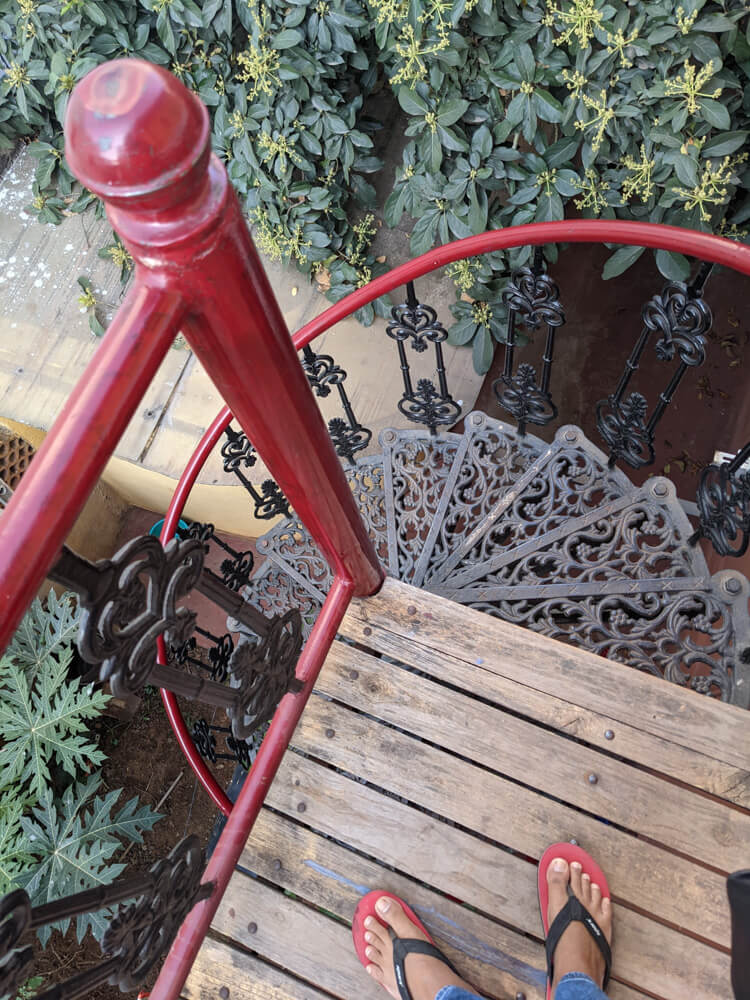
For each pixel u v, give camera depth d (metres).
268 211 3.41
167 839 4.09
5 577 0.65
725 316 3.69
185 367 3.60
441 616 1.90
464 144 2.81
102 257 3.78
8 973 0.82
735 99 2.47
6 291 3.81
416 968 1.54
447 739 1.78
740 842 1.65
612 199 2.80
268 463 1.27
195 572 0.98
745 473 1.92
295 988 1.61
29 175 4.02
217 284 0.76
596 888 1.59
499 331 3.27
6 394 3.65
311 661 1.82
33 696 2.81
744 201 2.71
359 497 2.79
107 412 0.70
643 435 2.20
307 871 1.70
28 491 0.67
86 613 0.79
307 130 3.17
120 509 4.53
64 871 2.74
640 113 2.49
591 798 1.71
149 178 0.59
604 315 3.76
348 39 2.88
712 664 2.12
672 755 1.74
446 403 2.61
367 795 1.75
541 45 2.56
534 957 1.60
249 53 3.00
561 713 1.80
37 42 3.22
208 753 2.96
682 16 2.25
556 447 2.49
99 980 1.06
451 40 2.59
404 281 2.11
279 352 0.96
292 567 2.86
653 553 2.29
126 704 4.20
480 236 1.96
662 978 1.56
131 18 3.12
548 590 2.33
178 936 1.52
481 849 1.69
